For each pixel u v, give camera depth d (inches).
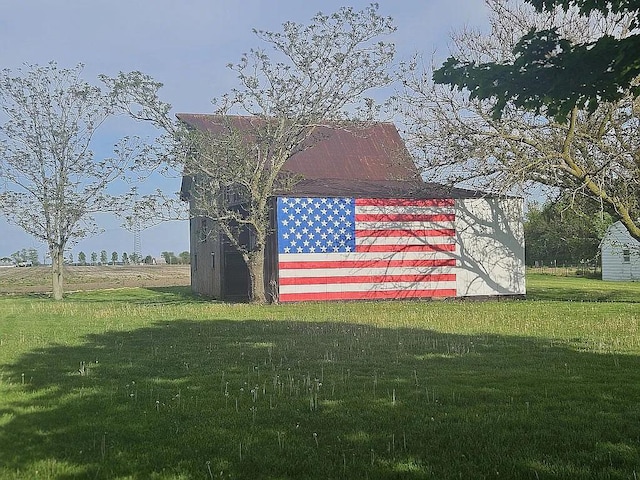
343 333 550.9
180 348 473.7
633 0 179.0
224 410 278.7
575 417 260.4
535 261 2539.4
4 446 230.8
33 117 1298.0
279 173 1111.6
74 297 1311.5
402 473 198.5
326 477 196.4
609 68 182.4
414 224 1080.2
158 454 219.6
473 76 191.5
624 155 857.5
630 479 190.7
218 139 1024.9
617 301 979.3
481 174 914.7
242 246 1082.1
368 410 275.6
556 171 897.5
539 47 185.3
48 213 1283.2
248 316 741.3
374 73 1058.7
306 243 1036.5
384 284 1063.6
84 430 250.1
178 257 4222.4
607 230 1350.9
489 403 285.3
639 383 324.8
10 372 378.3
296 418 263.4
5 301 1144.8
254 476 197.8
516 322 627.8
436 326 600.4
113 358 428.8
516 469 200.8
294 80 1037.8
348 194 1063.6
